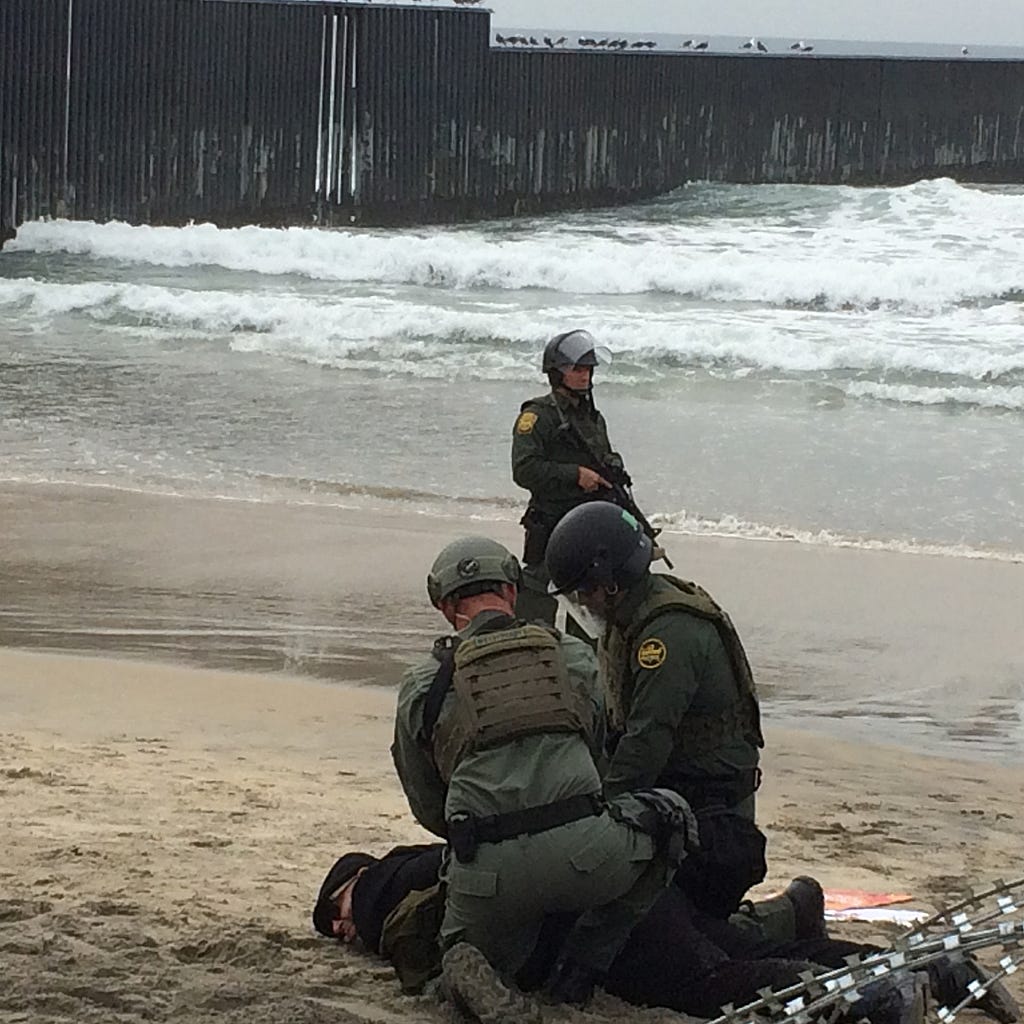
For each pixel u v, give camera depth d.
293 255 29.58
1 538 12.54
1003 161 43.56
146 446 16.00
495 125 35.53
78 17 31.50
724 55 38.41
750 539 12.84
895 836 6.73
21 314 23.83
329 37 33.75
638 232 33.34
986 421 17.77
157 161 32.56
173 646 9.85
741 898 4.45
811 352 20.70
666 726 4.22
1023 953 3.99
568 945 4.11
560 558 4.28
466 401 18.48
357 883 4.48
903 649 10.04
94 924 4.59
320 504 13.84
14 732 7.87
